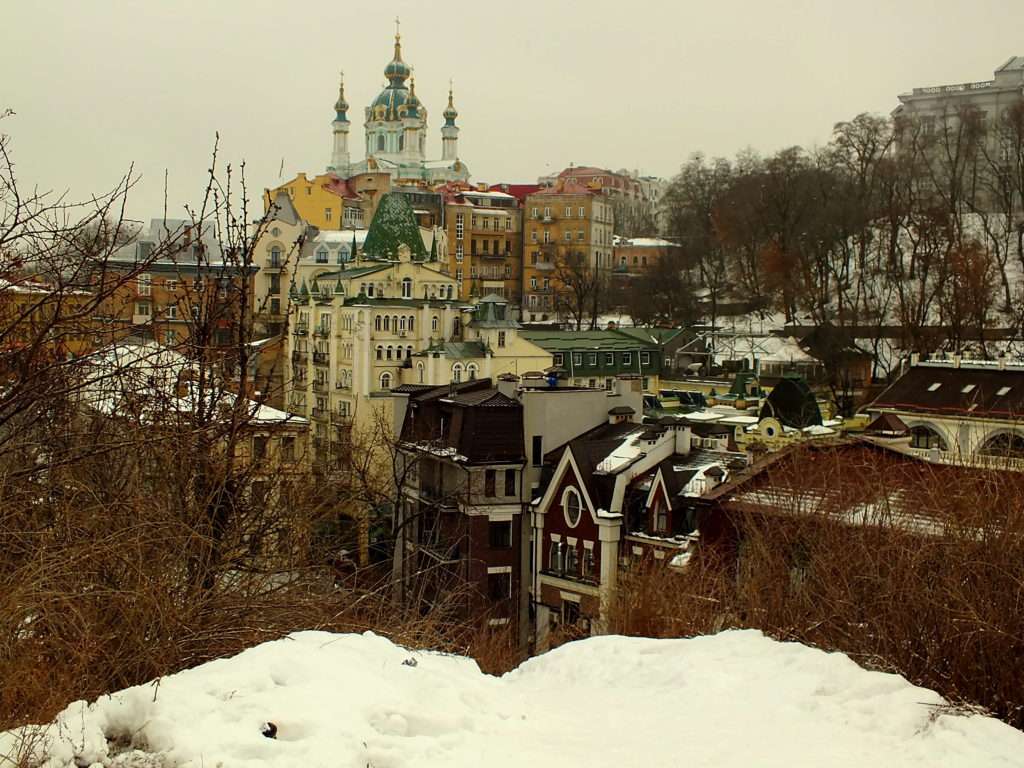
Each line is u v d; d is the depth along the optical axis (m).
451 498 49.16
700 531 35.44
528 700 15.65
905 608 18.97
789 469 35.06
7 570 16.34
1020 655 17.47
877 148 151.75
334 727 12.36
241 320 23.94
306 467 31.11
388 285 115.88
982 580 18.45
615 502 44.78
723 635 18.86
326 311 111.69
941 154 168.75
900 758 13.02
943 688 17.69
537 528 48.22
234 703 12.66
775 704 15.11
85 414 21.09
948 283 116.12
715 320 144.25
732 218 152.88
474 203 199.88
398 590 33.78
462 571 48.53
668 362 122.25
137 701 12.52
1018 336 105.06
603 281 177.62
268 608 18.66
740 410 92.50
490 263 197.50
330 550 26.75
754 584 25.19
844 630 20.61
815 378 109.31
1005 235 131.88
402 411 62.88
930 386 69.62
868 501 27.64
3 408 16.31
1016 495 21.20
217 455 22.16
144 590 15.47
